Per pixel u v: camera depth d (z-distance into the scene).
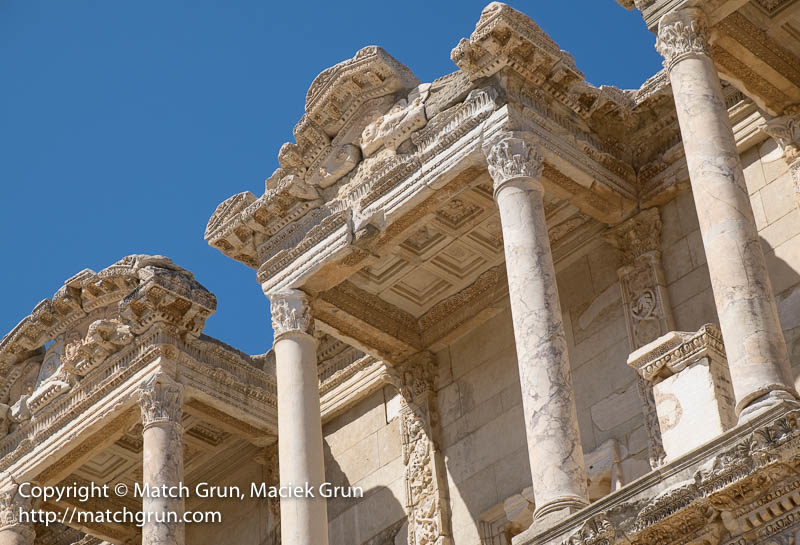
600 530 19.67
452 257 28.70
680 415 20.77
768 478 18.47
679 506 19.05
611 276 27.33
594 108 26.34
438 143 25.91
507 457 27.84
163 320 29.83
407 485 29.22
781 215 25.39
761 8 24.11
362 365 31.33
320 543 25.28
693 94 22.23
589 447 26.44
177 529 28.03
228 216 28.41
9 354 32.69
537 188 24.56
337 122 27.89
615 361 26.66
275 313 27.38
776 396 19.28
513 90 25.38
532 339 22.95
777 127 25.30
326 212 27.44
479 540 27.59
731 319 20.22
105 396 30.19
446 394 29.41
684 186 26.61
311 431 26.23
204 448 32.91
